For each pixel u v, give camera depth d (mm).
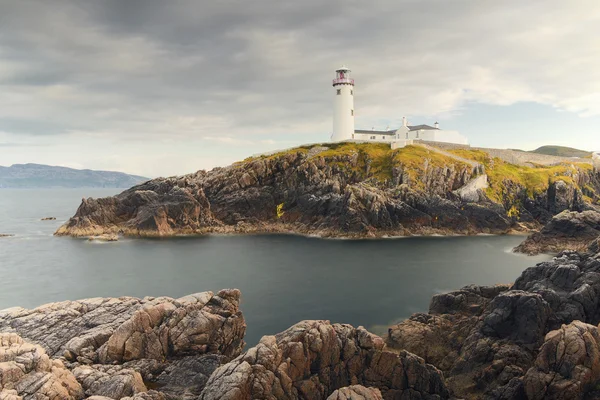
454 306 47562
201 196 133875
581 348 30203
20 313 36969
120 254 94625
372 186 131250
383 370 33281
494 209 131500
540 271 45812
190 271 78438
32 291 66000
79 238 116188
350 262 85688
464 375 36188
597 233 94062
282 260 87938
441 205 127000
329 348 32375
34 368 26734
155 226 123062
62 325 35500
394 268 80125
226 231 126312
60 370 27734
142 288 67500
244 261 87000
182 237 119125
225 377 27984
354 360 32938
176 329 34562
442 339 42062
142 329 33906
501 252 95938
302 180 137250
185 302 36906
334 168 140750
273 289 66375
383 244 106938
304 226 126812
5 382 25328
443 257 90438
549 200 140375
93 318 36344
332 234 118125
